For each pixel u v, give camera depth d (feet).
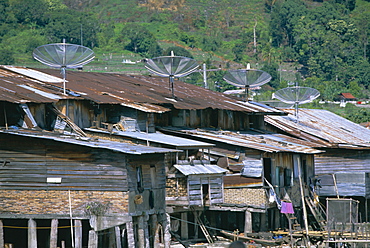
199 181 272.72
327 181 359.66
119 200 221.66
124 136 265.75
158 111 285.02
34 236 226.79
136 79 371.76
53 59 269.64
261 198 290.97
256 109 365.81
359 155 378.53
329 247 284.61
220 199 281.33
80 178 224.74
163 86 365.81
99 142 235.40
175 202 266.77
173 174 266.98
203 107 322.96
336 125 431.43
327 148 374.22
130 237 220.43
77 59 275.18
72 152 225.76
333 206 303.48
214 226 302.86
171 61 316.60
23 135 219.41
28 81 280.10
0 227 229.45
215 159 298.15
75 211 223.71
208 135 306.35
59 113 252.01
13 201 228.84
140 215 232.12
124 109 283.38
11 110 237.66
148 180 240.12
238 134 332.60
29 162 228.43
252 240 285.02
